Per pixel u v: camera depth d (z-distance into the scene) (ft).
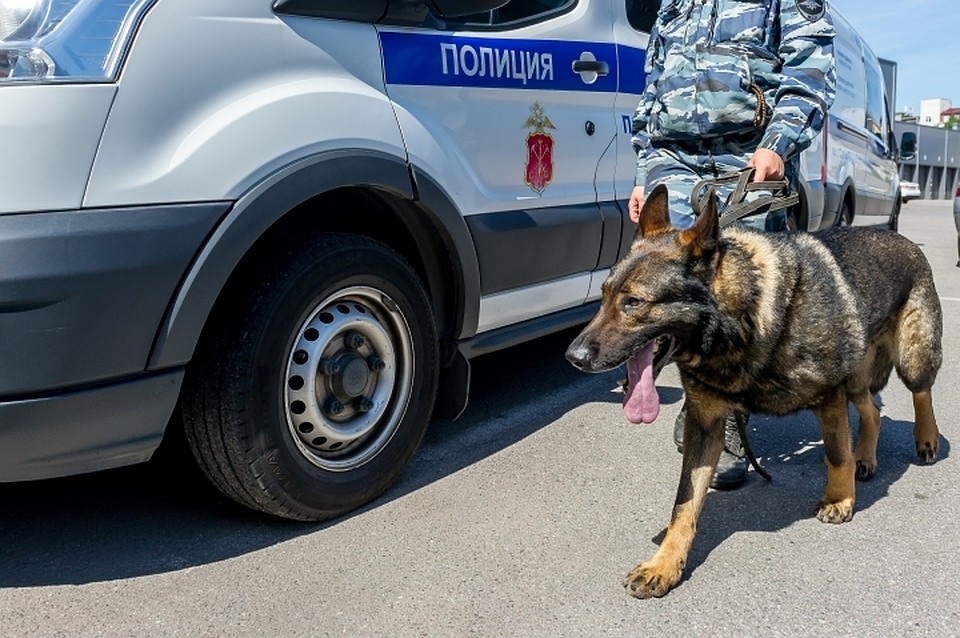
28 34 7.08
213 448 8.48
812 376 8.79
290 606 7.64
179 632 7.20
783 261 8.66
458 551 8.75
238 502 9.06
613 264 14.16
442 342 11.06
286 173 8.18
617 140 13.96
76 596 7.75
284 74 8.57
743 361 8.52
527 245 11.73
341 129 8.82
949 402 14.48
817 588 8.08
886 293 10.44
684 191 10.71
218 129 7.82
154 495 10.02
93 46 7.25
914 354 11.21
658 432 12.61
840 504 9.60
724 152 10.71
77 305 6.88
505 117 11.37
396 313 9.85
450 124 10.46
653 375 8.25
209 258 7.63
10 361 6.70
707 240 8.13
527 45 11.83
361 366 9.50
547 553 8.74
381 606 7.66
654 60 11.28
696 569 8.48
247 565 8.39
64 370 6.93
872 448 11.02
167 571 8.25
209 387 8.26
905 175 119.14
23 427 6.88
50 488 10.18
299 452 8.96
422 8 9.87
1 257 6.55
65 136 6.90
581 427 12.78
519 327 12.29
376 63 9.52
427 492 10.30
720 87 10.27
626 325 8.02
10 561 8.41
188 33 7.78
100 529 9.14
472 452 11.71
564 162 12.65
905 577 8.28
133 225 7.16
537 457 11.52
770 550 8.91
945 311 22.99
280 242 8.84
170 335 7.51
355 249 9.15
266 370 8.42
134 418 7.52
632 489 10.46
